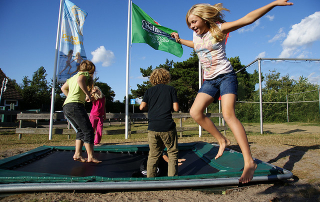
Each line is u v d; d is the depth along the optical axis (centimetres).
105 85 3766
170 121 243
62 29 646
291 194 204
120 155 365
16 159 296
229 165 267
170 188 212
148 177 236
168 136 240
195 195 203
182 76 2519
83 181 213
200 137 704
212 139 627
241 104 1448
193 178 221
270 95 1588
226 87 213
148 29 631
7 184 205
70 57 650
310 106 1495
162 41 633
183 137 727
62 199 191
